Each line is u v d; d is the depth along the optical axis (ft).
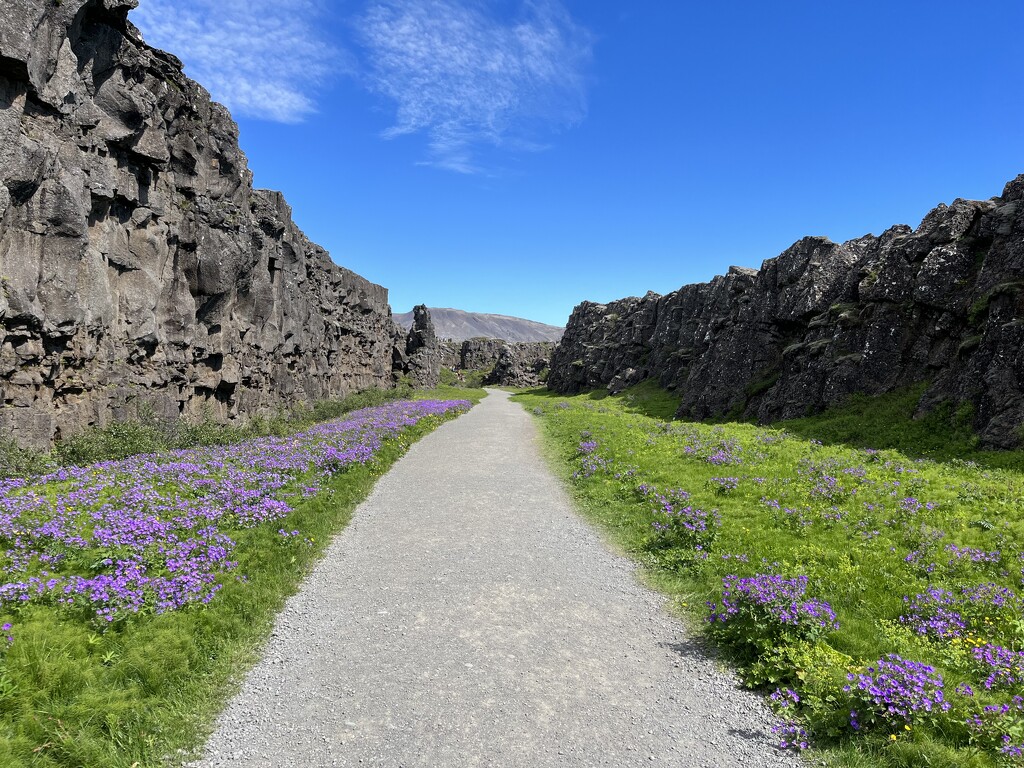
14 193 58.44
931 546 42.22
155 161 84.74
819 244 143.23
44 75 61.41
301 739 23.21
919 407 93.25
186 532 41.52
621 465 72.74
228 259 99.40
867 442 90.33
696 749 23.12
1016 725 22.40
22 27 56.59
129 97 76.95
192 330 95.81
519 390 404.98
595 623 34.01
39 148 59.98
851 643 29.58
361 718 24.59
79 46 69.77
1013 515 48.39
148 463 58.29
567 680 27.91
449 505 59.52
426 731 23.81
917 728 22.90
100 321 72.95
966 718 23.15
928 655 28.91
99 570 33.22
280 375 134.10
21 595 28.50
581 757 22.47
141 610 30.14
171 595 32.07
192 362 96.99
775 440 91.20
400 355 308.81
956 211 108.27
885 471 65.87
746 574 39.01
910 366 105.19
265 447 75.15
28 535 35.19
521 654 30.27
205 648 28.89
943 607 33.32
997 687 26.13
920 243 110.22
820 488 57.57
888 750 22.33
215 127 101.91
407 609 35.32
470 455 91.35
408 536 49.32
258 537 43.73
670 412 178.91
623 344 283.18
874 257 128.26
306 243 161.68
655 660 29.96
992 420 76.43
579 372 307.78
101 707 23.27
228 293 103.04
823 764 22.25
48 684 23.50
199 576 34.88
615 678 28.19
